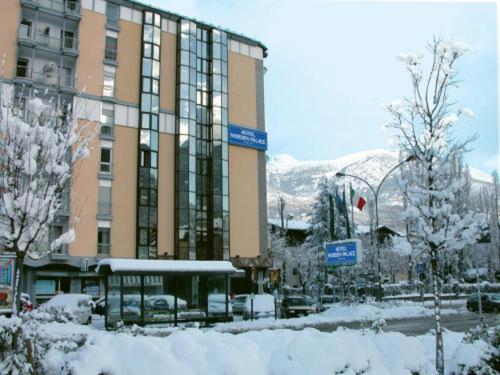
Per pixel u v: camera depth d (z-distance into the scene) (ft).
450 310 115.44
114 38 144.25
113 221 134.31
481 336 29.43
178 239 144.97
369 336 25.27
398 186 34.40
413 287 189.47
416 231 34.01
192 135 152.97
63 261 122.93
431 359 30.58
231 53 170.40
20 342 21.68
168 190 147.54
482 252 221.05
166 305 72.64
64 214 122.21
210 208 155.22
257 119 171.83
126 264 69.31
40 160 36.63
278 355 21.29
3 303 29.94
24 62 130.62
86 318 79.61
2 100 39.47
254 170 168.45
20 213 34.50
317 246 178.81
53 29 136.36
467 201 129.29
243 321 84.99
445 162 32.68
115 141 138.72
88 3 140.67
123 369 19.08
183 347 20.36
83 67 136.77
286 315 97.55
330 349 21.35
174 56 155.84
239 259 156.46
